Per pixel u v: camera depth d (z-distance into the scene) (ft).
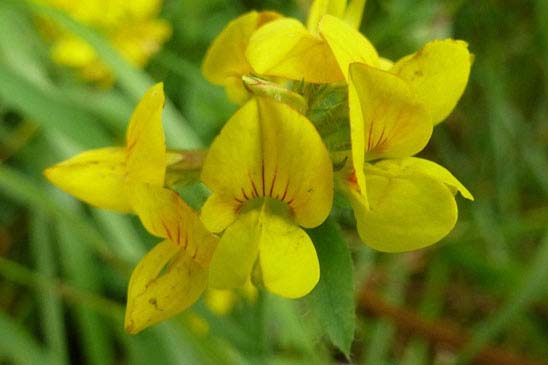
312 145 0.36
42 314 0.64
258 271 0.37
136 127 0.37
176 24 0.75
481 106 0.84
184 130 0.57
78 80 0.71
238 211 0.37
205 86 0.68
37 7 0.57
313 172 0.36
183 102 0.71
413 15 0.70
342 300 0.37
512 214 0.79
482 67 0.83
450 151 0.83
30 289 0.64
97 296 0.60
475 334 0.66
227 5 0.76
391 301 0.72
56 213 0.55
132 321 0.37
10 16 0.66
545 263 0.61
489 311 0.76
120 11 0.72
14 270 0.59
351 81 0.36
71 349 0.66
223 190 0.37
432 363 0.70
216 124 0.69
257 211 0.37
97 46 0.57
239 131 0.35
